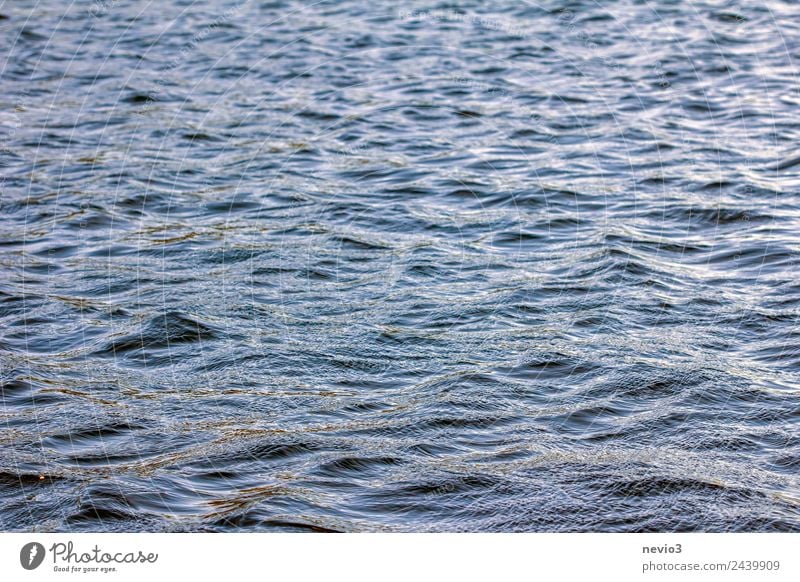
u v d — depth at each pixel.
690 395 8.74
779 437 8.09
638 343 9.74
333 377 9.29
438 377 9.23
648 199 13.52
